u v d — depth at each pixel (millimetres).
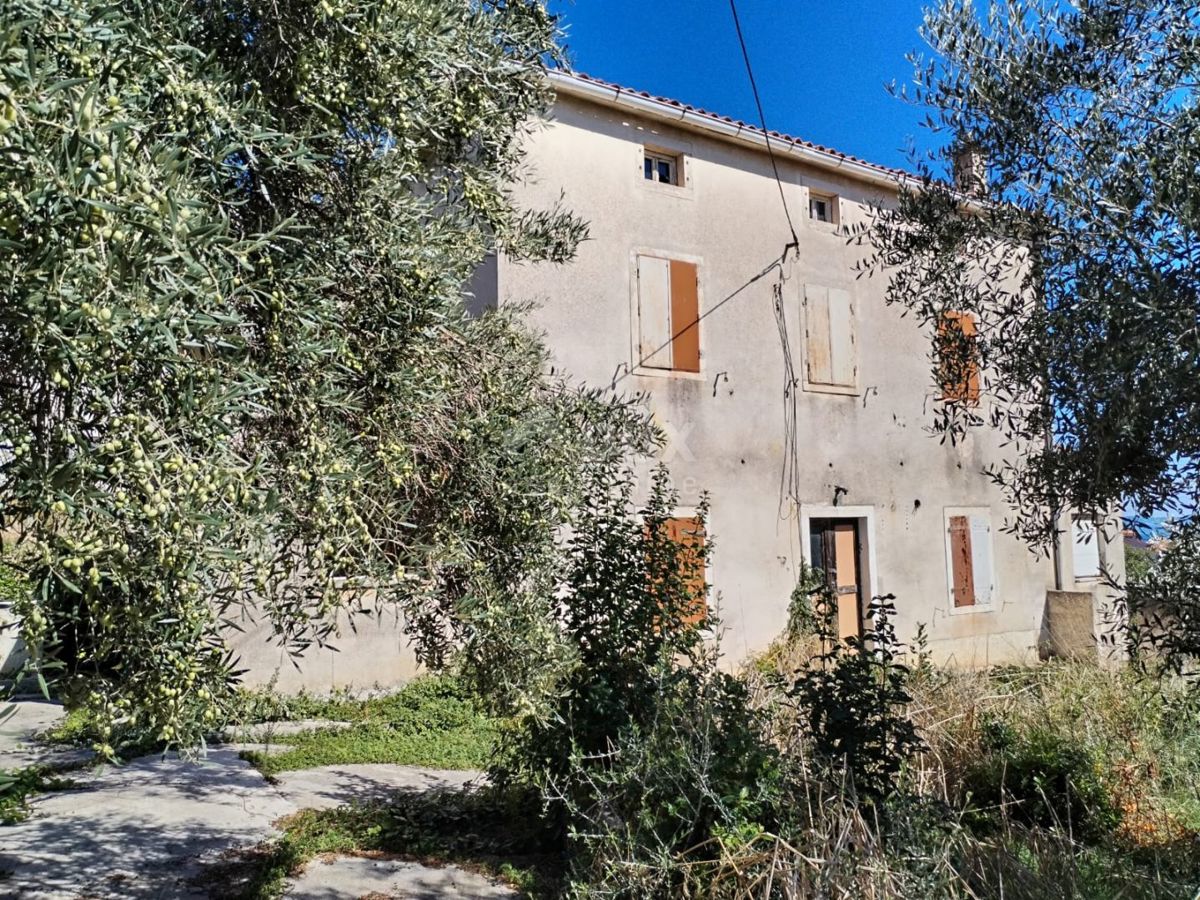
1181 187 2943
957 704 6410
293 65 2762
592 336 10109
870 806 3848
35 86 1628
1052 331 3562
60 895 4418
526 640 3314
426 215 3395
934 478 13172
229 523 2141
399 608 3816
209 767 7020
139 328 1822
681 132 11141
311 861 4953
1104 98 3461
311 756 7398
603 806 3980
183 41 2521
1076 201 3273
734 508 11094
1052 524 4184
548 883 4520
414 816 5738
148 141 2197
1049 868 3789
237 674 2434
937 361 4609
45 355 1799
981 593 13430
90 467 1910
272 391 2504
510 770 5445
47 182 1648
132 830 5457
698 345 11008
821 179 12414
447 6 3137
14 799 5949
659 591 5266
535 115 4938
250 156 2557
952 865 3439
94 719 2197
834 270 12422
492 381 3484
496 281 9445
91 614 2084
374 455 2859
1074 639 13523
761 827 3639
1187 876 4129
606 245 10359
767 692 5410
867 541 12383
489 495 3258
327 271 2812
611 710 4789
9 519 2047
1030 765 5621
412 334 2986
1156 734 6113
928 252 4555
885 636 4664
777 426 11625
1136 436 3293
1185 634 3428
